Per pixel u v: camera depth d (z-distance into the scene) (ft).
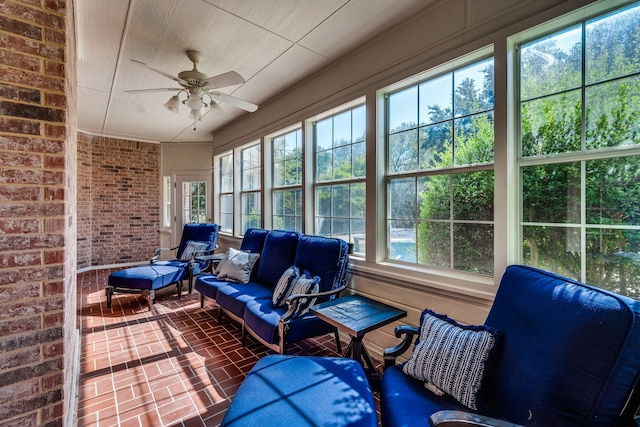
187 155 20.38
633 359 3.07
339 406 4.11
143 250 20.04
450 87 7.04
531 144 5.72
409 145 7.90
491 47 6.06
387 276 7.91
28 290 4.11
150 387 6.68
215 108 10.02
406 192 7.96
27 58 4.18
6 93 4.02
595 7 4.82
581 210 5.13
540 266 5.60
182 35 7.94
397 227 8.18
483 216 6.42
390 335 7.80
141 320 10.53
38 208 4.20
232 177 16.87
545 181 5.55
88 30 7.64
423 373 4.56
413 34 7.32
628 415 3.03
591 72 5.02
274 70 10.11
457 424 3.08
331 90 9.72
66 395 4.58
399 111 8.14
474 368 4.18
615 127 4.78
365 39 8.30
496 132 5.92
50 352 4.24
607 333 3.16
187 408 6.01
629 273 4.66
